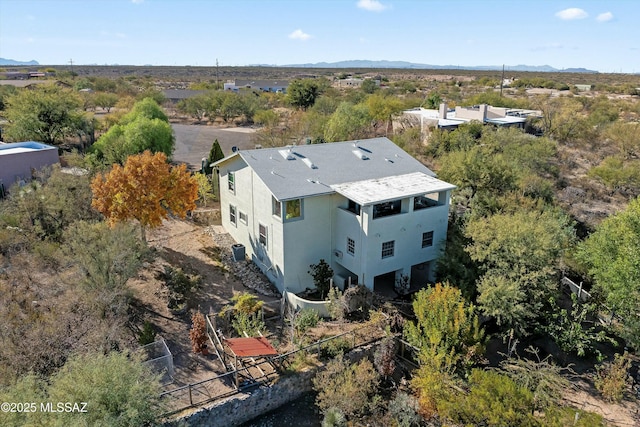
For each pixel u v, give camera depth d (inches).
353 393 677.9
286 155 1025.5
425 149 1878.7
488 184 1301.7
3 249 948.0
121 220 949.2
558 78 7746.1
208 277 977.5
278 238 925.2
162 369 697.6
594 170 1696.6
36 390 541.3
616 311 895.1
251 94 3607.3
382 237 909.2
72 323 703.7
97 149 1686.8
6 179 1418.6
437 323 753.0
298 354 754.2
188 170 1774.1
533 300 847.1
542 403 669.9
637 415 724.0
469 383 686.5
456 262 919.7
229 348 731.4
